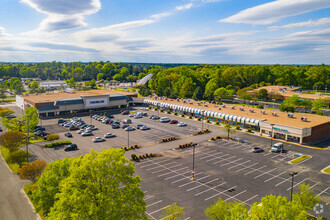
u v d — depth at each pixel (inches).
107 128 3644.2
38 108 4303.6
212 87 6397.6
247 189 1806.1
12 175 2071.9
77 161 1192.8
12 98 6845.5
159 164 2277.3
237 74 7736.2
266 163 2294.5
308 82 7701.8
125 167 1185.4
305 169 2156.7
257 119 3363.7
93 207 990.4
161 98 5438.0
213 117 4035.4
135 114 4608.8
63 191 1074.1
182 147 2755.9
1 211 1552.7
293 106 4525.1
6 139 2383.1
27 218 1480.1
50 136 2859.3
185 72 7199.8
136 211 1093.8
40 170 1806.1
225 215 1122.7
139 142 2962.6
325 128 3174.2
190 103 4731.8
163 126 3759.8
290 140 2972.4
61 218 1021.8
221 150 2662.4
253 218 991.6
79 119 4025.6
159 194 1734.7
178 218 1283.2
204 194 1736.0
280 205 1061.8
